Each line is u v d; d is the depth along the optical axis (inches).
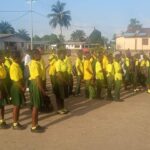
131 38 1337.4
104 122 196.1
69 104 252.8
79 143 157.2
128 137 166.6
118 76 266.1
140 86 341.4
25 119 201.9
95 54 304.5
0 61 185.6
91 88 275.1
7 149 149.5
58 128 183.2
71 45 1801.2
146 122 196.5
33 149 149.3
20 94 178.7
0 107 182.2
